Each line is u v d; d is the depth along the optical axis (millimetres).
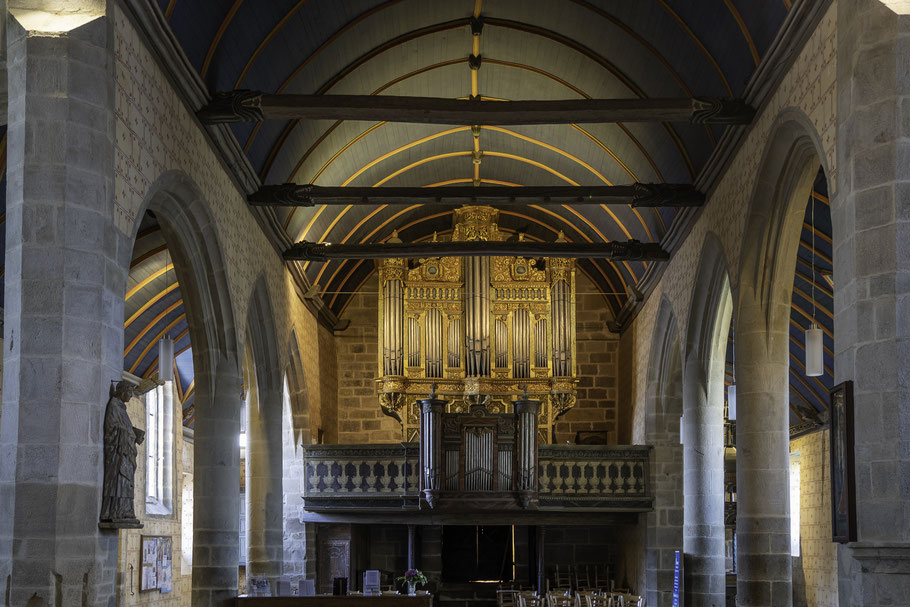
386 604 19109
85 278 10469
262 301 20859
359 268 31125
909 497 9742
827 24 11789
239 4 14852
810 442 28516
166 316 23875
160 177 13266
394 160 25016
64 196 10398
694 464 20859
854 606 10312
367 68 19891
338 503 25391
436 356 28875
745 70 15383
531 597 24391
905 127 10234
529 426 24766
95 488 10422
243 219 18594
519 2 18625
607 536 30438
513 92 22125
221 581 16844
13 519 9867
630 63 18703
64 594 9859
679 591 20656
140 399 26172
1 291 16703
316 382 28156
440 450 24672
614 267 29375
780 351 15820
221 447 17094
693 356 20922
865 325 10242
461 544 33062
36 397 10078
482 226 29250
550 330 29125
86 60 10742
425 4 18562
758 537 15469
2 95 11602
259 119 15195
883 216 10227
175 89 13930
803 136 13625
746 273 15883
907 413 9883
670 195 18984
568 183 26203
